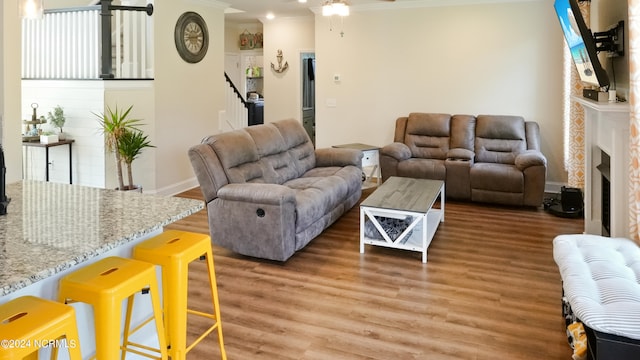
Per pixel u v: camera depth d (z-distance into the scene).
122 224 1.97
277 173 4.80
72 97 5.59
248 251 3.88
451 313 2.99
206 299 3.18
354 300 3.18
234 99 8.52
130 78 5.67
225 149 4.13
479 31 6.49
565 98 5.75
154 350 2.08
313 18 8.59
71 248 1.68
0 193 2.09
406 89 6.98
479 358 2.49
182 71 6.38
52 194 2.48
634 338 1.88
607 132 3.49
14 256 1.60
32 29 5.75
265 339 2.68
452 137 6.32
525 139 6.02
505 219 5.14
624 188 3.21
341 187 4.80
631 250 2.67
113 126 5.12
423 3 6.67
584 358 2.33
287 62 8.95
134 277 1.74
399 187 4.61
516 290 3.33
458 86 6.69
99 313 1.64
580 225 4.89
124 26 5.91
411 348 2.58
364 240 4.07
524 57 6.32
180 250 2.01
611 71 3.95
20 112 3.78
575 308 2.06
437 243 4.35
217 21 7.01
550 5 6.12
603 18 4.14
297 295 3.26
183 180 6.58
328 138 7.55
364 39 7.12
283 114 9.14
